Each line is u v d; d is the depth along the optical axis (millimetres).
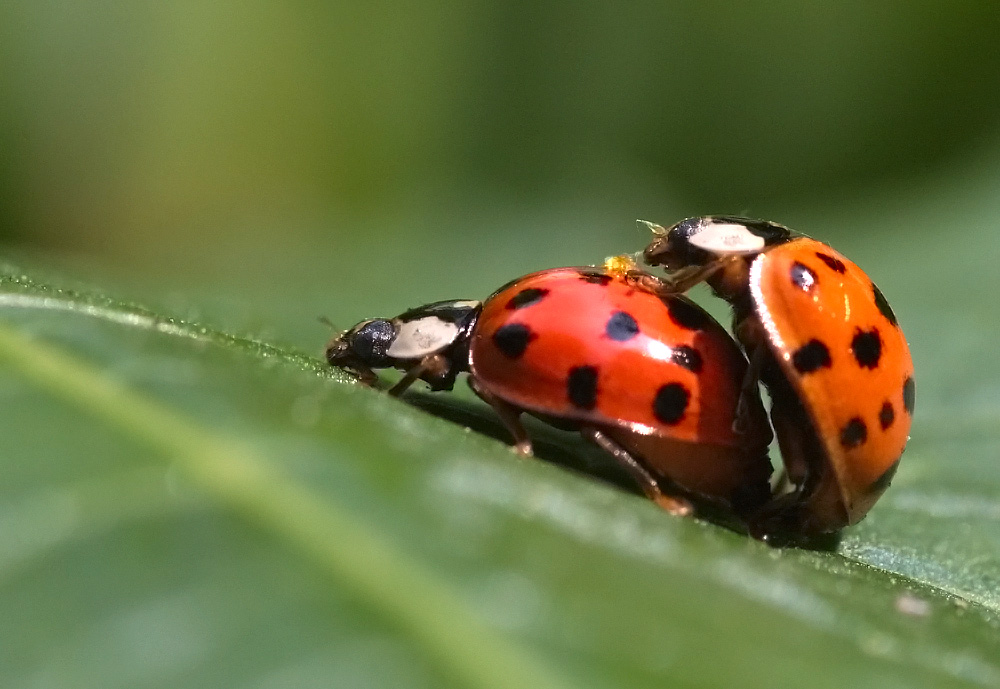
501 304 59
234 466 49
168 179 132
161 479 48
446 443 51
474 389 59
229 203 138
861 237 96
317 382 52
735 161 145
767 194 144
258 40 135
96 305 54
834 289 58
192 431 49
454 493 49
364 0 140
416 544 46
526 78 148
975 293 72
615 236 127
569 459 59
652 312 58
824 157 142
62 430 49
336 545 46
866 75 137
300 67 138
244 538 45
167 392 50
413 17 142
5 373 50
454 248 115
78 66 124
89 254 130
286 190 141
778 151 144
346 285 90
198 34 130
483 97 149
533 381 58
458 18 144
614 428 58
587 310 58
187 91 131
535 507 49
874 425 57
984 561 58
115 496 47
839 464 57
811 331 57
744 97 144
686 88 145
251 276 99
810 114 141
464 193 140
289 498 48
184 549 45
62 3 122
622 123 148
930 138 136
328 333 68
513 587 45
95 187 128
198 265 117
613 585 48
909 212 100
